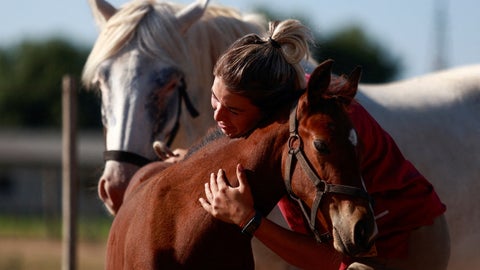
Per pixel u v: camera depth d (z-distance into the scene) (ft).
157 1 31.04
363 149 20.98
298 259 21.83
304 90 21.44
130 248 22.16
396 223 23.03
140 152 28.40
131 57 29.27
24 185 239.30
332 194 19.79
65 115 40.73
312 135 20.13
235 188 21.06
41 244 129.08
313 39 22.07
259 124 21.70
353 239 19.40
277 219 27.20
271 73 21.22
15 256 103.45
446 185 30.25
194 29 30.25
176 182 22.30
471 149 31.32
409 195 22.97
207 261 21.35
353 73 20.88
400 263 23.17
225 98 21.57
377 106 30.19
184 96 29.78
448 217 30.27
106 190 28.27
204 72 30.37
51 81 299.38
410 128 30.22
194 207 21.68
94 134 254.88
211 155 22.22
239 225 21.04
